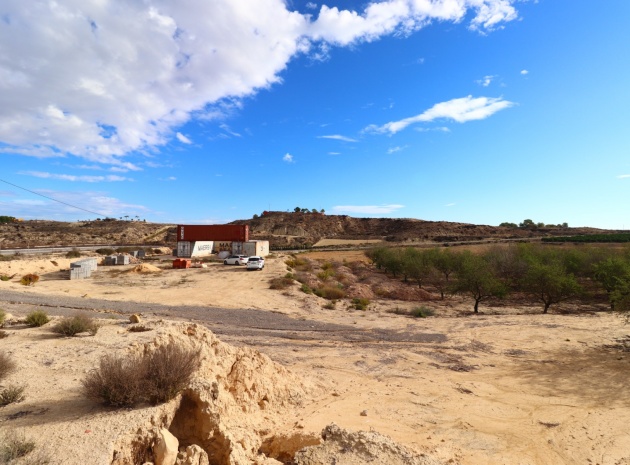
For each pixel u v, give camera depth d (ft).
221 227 204.33
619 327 73.31
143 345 33.50
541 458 27.84
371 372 48.01
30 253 187.11
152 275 135.64
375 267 197.67
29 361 29.35
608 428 32.94
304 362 50.08
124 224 407.85
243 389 31.68
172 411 20.75
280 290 110.01
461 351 58.95
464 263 115.24
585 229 414.62
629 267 95.04
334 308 95.35
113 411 20.22
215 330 63.72
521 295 124.47
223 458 20.04
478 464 26.04
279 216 513.86
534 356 56.44
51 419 19.22
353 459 20.17
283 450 24.09
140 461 17.66
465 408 37.06
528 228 439.63
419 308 95.40
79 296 88.89
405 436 29.55
